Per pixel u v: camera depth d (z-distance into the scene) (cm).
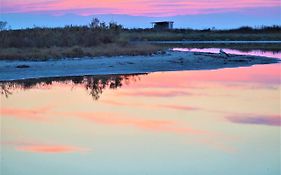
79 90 1816
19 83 1989
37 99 1572
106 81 2086
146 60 2766
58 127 1115
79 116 1258
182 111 1344
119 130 1086
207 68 2647
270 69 2642
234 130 1088
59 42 3177
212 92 1745
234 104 1466
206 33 8288
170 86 1912
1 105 1447
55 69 2331
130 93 1733
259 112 1326
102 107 1413
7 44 2923
